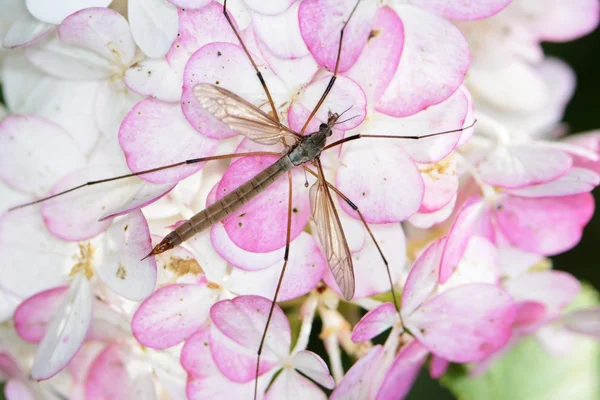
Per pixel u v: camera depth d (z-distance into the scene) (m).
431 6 0.22
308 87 0.22
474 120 0.22
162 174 0.22
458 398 0.25
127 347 0.23
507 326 0.23
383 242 0.22
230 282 0.22
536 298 0.24
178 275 0.22
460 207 0.22
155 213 0.22
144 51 0.22
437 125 0.22
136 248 0.22
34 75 0.23
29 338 0.22
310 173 0.22
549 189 0.23
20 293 0.22
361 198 0.22
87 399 0.23
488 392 0.25
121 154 0.22
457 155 0.23
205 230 0.22
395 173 0.22
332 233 0.22
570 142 0.24
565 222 0.23
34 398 0.23
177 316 0.22
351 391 0.22
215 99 0.22
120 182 0.22
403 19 0.22
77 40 0.22
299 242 0.22
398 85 0.22
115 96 0.22
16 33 0.22
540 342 0.25
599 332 0.24
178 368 0.23
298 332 0.23
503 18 0.24
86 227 0.22
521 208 0.23
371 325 0.22
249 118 0.22
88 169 0.22
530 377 0.25
